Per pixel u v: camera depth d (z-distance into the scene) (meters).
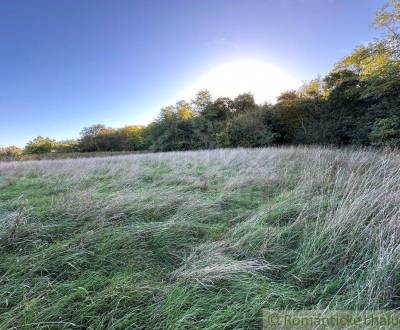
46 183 5.34
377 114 10.62
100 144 39.88
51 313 1.51
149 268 2.09
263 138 19.48
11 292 1.67
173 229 2.64
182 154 10.97
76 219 2.78
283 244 2.40
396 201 2.67
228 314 1.56
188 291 1.74
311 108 17.94
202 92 31.66
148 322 1.53
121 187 4.63
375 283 1.71
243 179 4.84
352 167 4.55
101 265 2.06
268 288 1.80
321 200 3.13
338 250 2.17
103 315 1.56
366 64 10.02
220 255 2.17
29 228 2.44
